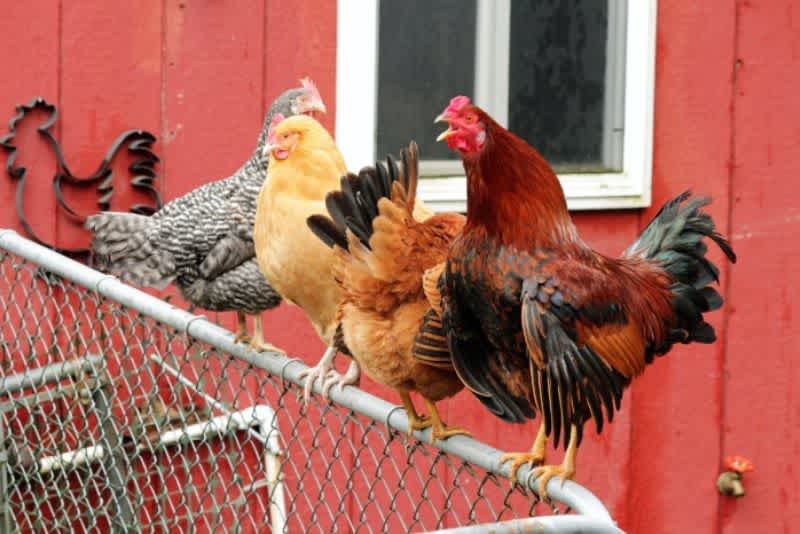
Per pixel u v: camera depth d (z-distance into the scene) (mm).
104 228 6105
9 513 6281
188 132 7234
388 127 7559
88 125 7125
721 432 7762
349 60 7336
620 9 7656
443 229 4781
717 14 7676
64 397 6578
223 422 6375
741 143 7727
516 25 7637
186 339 5258
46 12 7039
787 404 7797
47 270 5996
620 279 4508
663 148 7676
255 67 7277
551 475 4059
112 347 6457
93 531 6859
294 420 7246
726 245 5035
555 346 4207
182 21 7207
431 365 4582
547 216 4430
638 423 7703
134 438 5793
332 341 5117
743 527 7816
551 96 7699
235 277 6074
